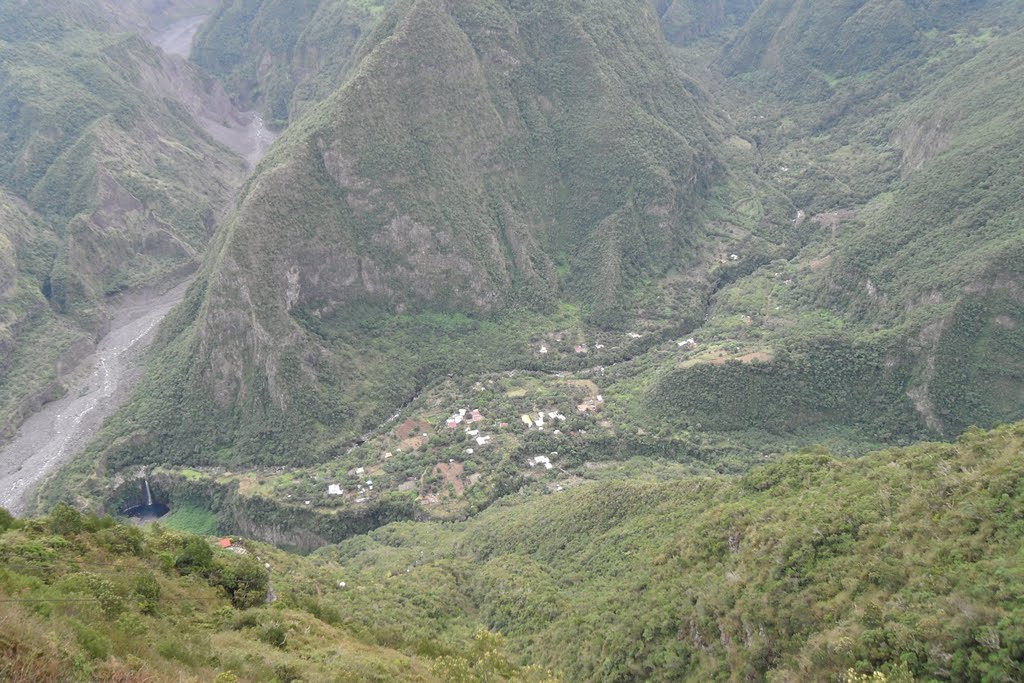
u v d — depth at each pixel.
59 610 35.22
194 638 41.00
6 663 27.06
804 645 44.00
